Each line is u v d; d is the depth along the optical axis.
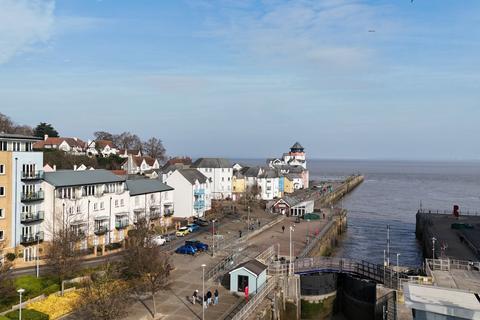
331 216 114.81
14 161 61.97
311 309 58.78
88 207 71.88
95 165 149.25
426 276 53.84
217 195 155.50
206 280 54.75
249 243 78.94
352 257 91.19
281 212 120.00
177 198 106.69
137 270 48.19
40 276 53.22
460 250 78.25
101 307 38.53
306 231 92.62
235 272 50.66
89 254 67.56
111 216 76.94
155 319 42.41
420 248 100.94
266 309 47.78
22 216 62.47
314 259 64.75
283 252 72.75
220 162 158.12
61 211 66.38
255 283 49.97
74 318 41.72
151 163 181.88
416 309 32.47
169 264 55.69
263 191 158.38
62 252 49.50
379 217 145.50
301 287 58.84
